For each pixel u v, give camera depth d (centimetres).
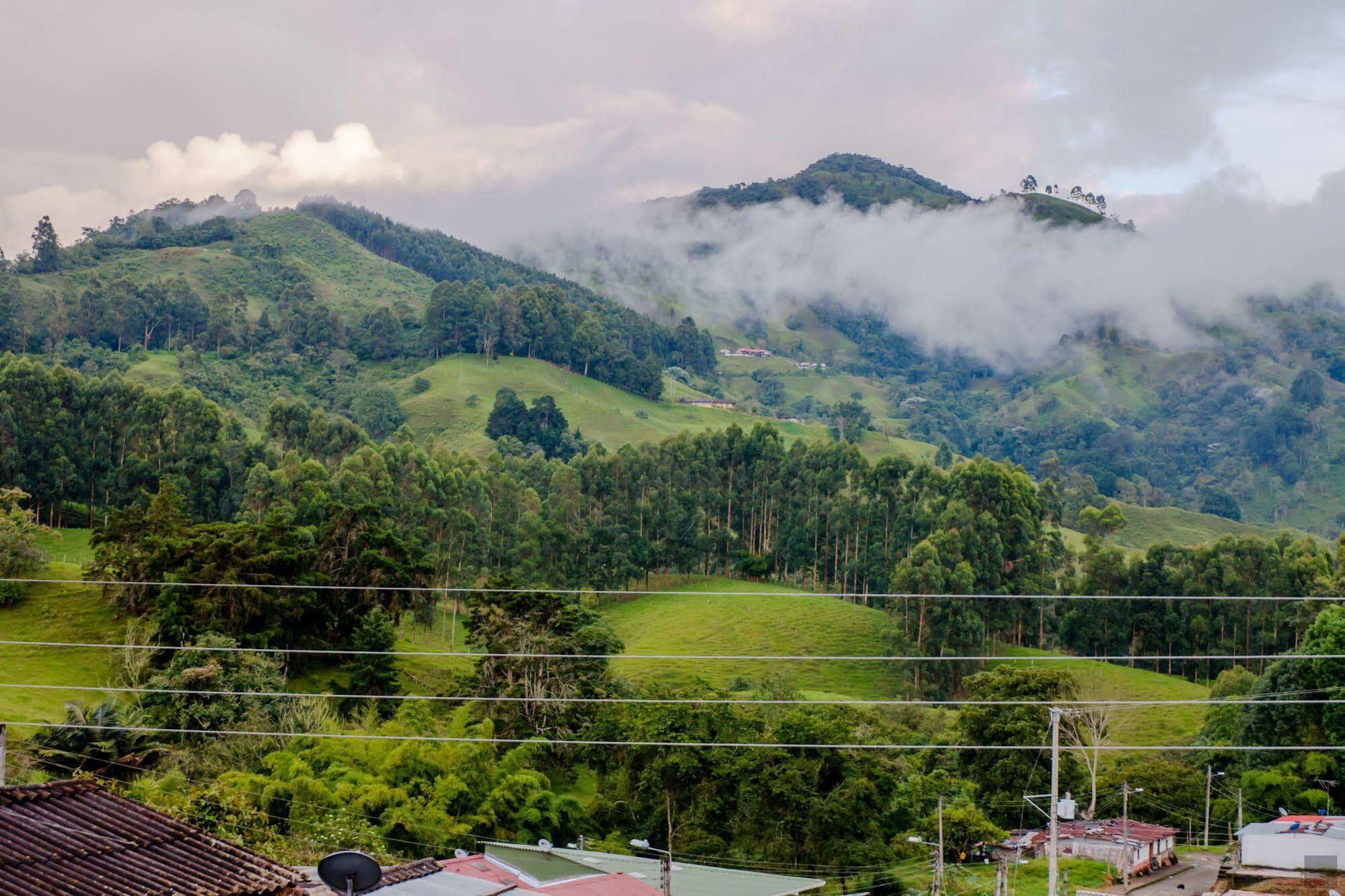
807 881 5394
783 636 14338
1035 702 8594
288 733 6988
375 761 6638
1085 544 18162
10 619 10112
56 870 2567
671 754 7000
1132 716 12006
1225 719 10200
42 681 8794
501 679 8831
